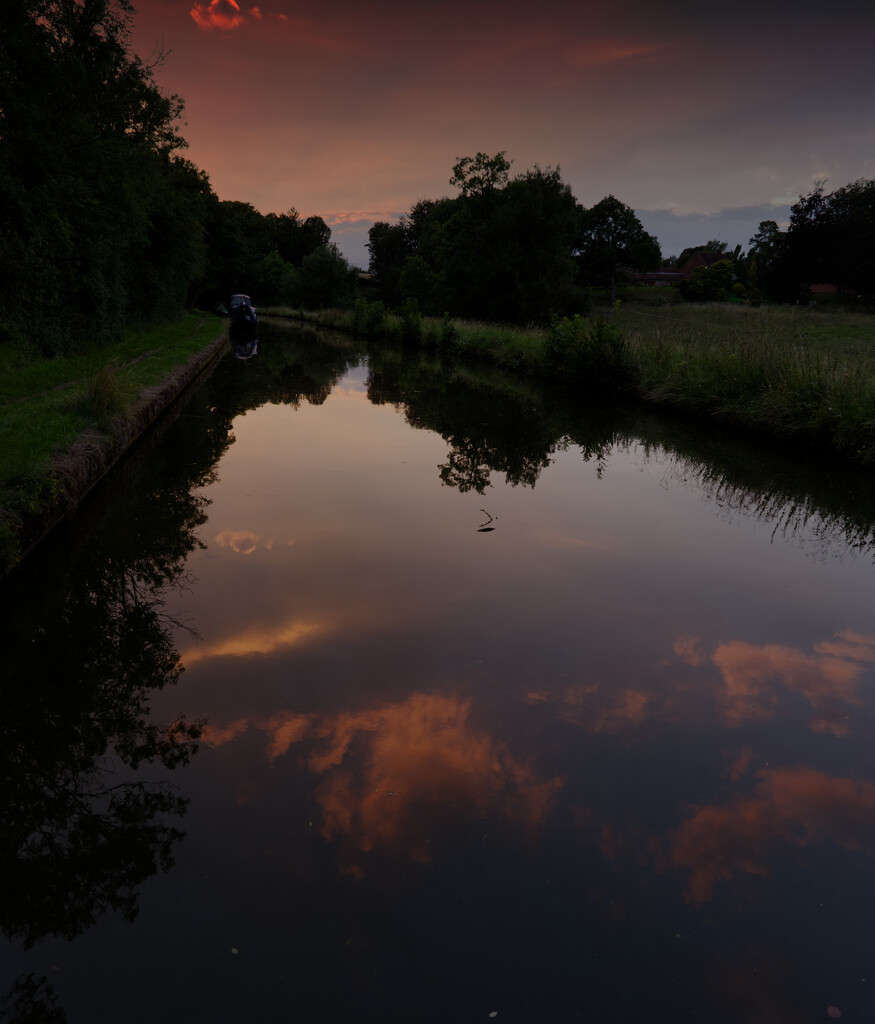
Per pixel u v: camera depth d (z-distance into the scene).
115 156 16.88
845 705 3.52
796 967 2.03
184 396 14.48
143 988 1.95
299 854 2.44
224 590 4.82
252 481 7.83
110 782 2.88
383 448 9.86
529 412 13.41
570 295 33.69
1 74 12.97
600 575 5.27
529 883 2.32
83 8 14.43
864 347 21.77
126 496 7.08
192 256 30.95
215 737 3.14
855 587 5.17
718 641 4.23
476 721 3.29
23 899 2.28
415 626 4.30
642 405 14.34
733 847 2.50
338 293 56.72
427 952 2.06
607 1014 1.88
